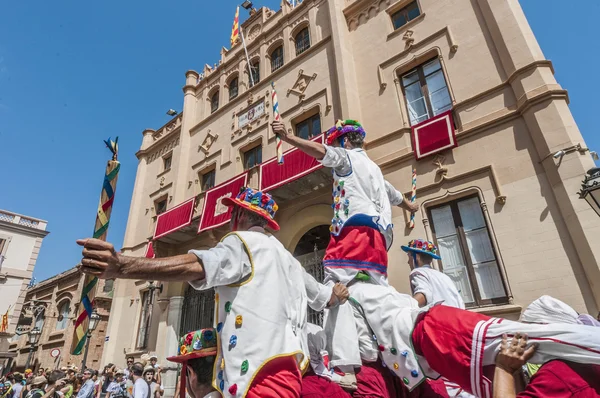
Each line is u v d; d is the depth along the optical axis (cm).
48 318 2102
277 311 172
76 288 2016
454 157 734
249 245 181
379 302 230
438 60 855
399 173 792
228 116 1326
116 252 150
